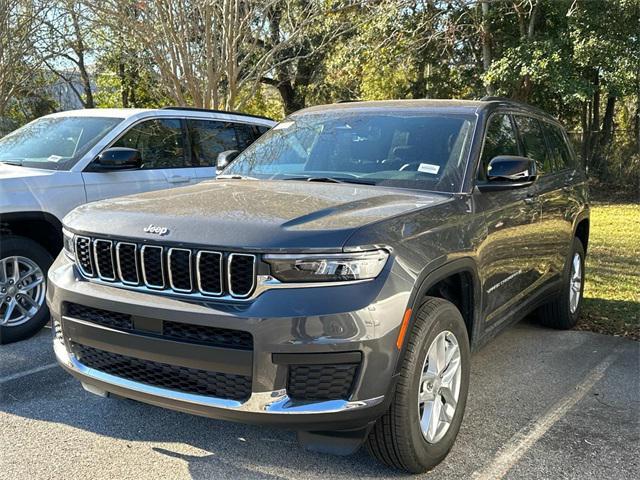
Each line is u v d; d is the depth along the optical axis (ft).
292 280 8.71
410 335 9.44
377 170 12.76
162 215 9.91
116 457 10.80
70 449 11.06
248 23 38.75
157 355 9.25
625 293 23.29
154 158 20.67
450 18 57.67
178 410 9.37
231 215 9.64
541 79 54.65
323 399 8.76
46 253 17.26
